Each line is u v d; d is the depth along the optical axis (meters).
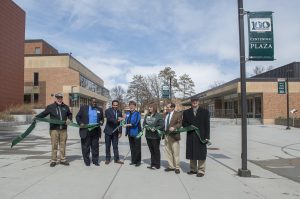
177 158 10.88
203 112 10.39
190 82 72.94
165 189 8.75
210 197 8.09
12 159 13.08
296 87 49.38
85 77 80.12
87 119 11.84
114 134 12.41
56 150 11.70
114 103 12.37
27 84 70.75
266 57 10.36
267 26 10.41
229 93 58.00
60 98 11.80
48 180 9.45
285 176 10.87
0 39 49.06
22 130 32.84
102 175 10.26
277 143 21.78
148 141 11.51
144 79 81.50
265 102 48.94
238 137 26.12
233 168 11.98
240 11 10.77
